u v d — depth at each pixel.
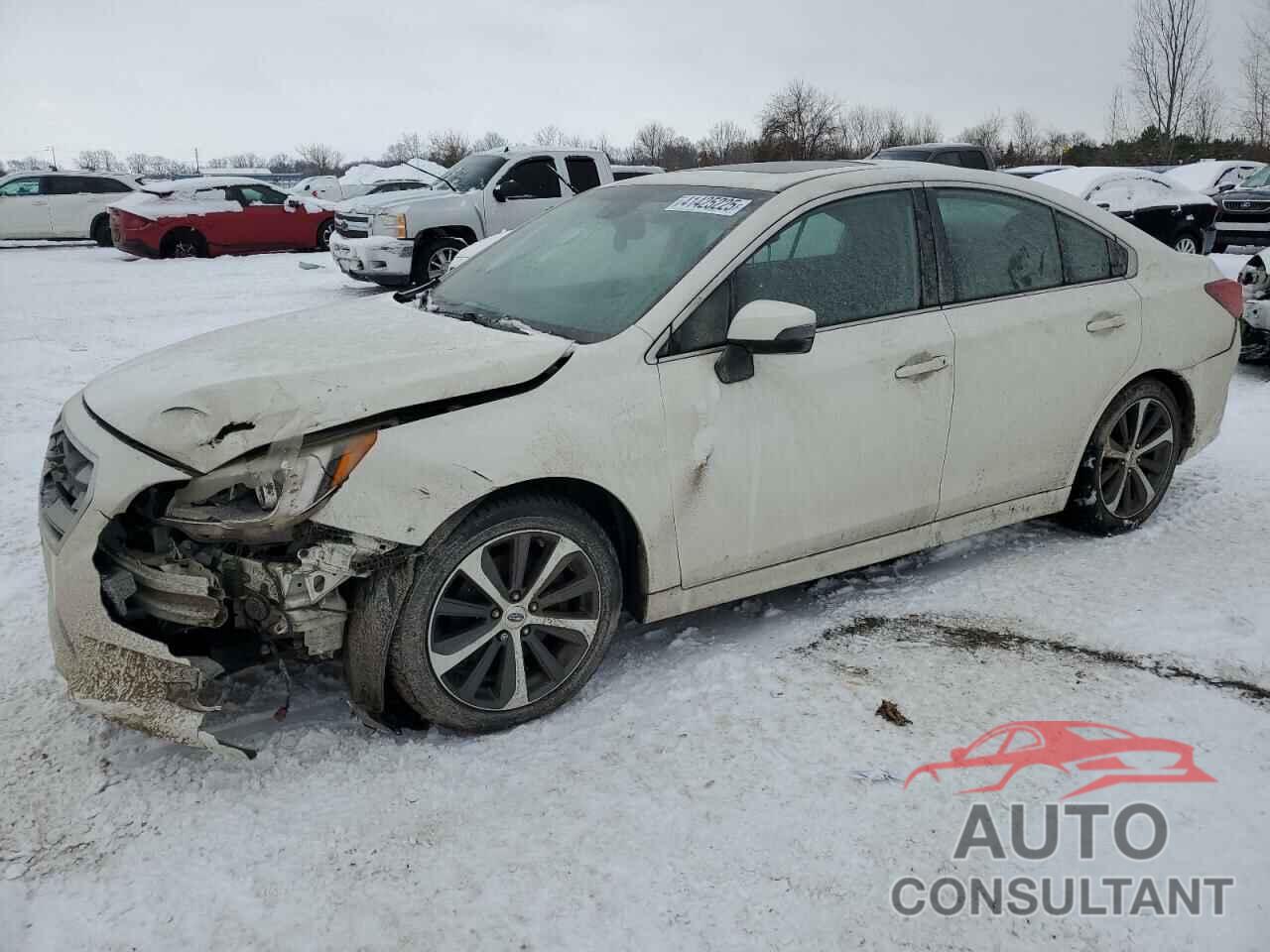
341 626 2.92
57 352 9.29
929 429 3.79
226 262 18.34
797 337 3.12
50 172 22.52
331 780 2.88
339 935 2.32
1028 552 4.48
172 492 2.75
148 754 3.00
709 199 3.75
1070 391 4.20
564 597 3.16
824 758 2.97
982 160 17.27
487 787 2.85
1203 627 3.72
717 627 3.82
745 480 3.38
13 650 3.62
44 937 2.31
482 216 13.31
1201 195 14.95
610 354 3.17
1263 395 7.12
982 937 2.33
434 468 2.82
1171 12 37.16
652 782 2.87
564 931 2.33
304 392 2.78
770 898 2.44
